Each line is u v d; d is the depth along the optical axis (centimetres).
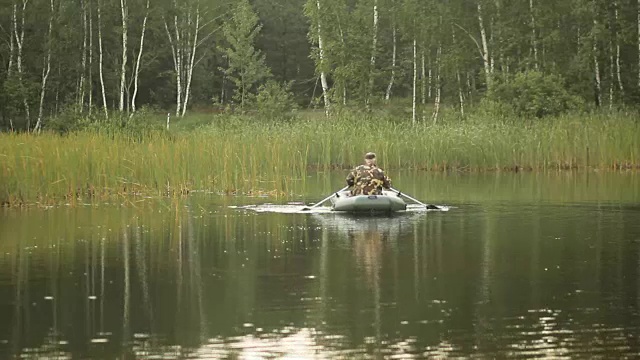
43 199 2583
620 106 5722
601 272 1488
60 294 1336
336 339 1084
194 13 7550
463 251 1711
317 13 6612
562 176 3747
